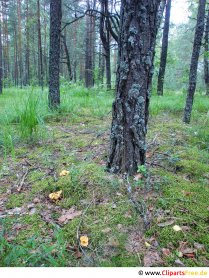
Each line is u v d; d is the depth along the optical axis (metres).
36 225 2.10
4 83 21.69
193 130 4.67
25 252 1.76
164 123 5.33
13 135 4.09
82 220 2.13
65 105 6.24
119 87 2.52
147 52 2.42
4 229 2.01
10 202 2.41
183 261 1.75
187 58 27.61
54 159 3.32
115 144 2.68
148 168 2.90
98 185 2.53
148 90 2.56
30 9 22.22
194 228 2.02
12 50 34.50
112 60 27.25
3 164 3.20
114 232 1.99
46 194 2.53
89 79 17.12
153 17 2.36
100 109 6.50
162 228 2.02
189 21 18.11
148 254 1.81
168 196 2.39
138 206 2.25
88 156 3.31
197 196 2.41
